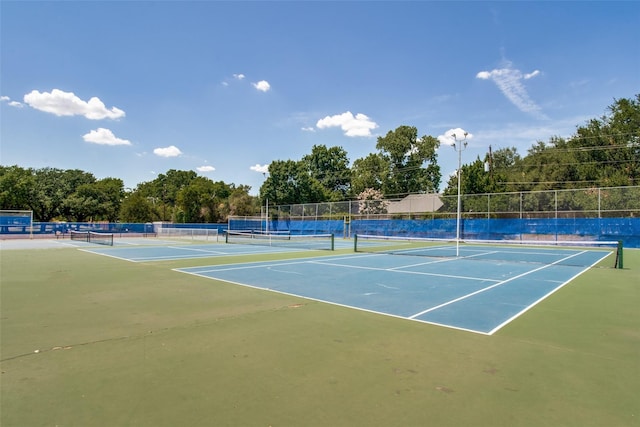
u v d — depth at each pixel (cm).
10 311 712
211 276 1192
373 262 1644
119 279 1121
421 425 313
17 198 5166
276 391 375
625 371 435
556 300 851
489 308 762
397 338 556
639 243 2709
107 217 6431
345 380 404
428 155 6081
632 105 5184
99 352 488
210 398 359
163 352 489
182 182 9925
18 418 318
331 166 7538
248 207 5619
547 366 448
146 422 313
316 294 899
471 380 406
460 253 2225
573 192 2984
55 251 2150
